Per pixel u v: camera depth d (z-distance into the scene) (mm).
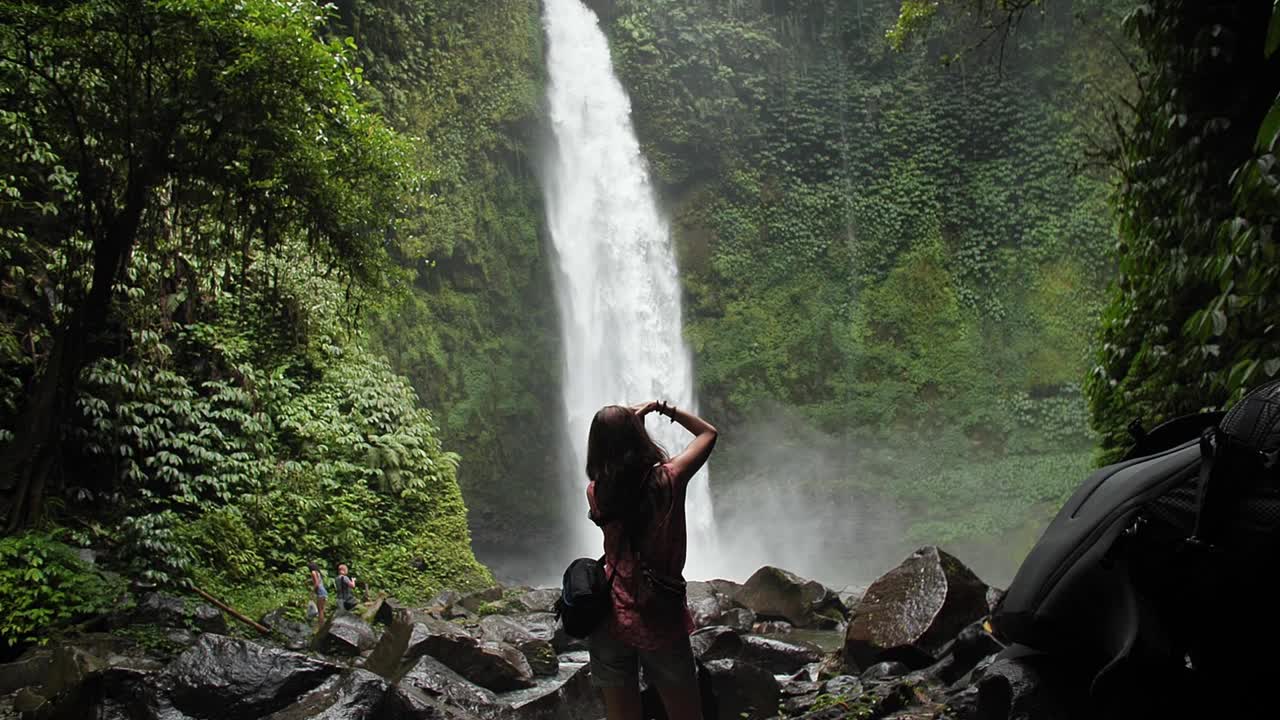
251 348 16609
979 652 6297
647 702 3473
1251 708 1966
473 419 24938
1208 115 6996
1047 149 32125
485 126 26891
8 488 11812
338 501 16266
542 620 13195
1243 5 6738
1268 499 1917
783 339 31875
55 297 13508
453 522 18297
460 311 25594
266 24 11320
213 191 12539
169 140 11375
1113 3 31266
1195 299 7012
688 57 32281
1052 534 2281
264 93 11430
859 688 6336
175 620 11352
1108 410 8086
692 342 31312
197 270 15414
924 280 32438
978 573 27328
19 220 13461
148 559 12312
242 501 14688
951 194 33000
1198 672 2004
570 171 29109
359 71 12953
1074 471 28469
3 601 9953
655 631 3238
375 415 18000
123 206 12266
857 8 34250
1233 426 2025
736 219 32562
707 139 32188
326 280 18266
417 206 24188
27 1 10719
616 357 29406
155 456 13773
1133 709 2020
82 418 13461
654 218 31281
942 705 5176
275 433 16203
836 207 33281
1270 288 4934
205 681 6438
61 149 12266
